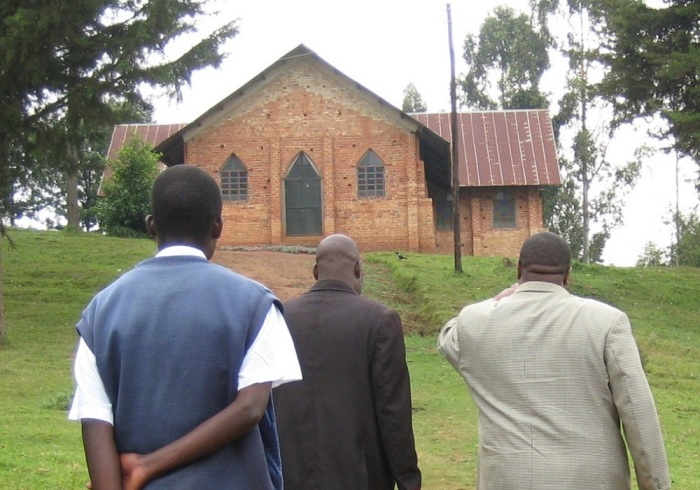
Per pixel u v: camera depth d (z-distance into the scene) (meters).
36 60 19.20
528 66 60.22
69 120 20.11
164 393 3.25
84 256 30.94
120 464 3.23
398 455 5.31
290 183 37.88
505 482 4.77
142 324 3.32
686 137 25.84
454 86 29.25
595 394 4.77
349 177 37.59
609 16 26.77
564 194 57.75
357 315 5.41
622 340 4.77
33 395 14.62
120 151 40.81
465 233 42.69
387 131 37.53
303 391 5.31
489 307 5.11
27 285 26.30
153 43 20.06
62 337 20.34
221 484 3.20
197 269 3.44
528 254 5.11
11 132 20.00
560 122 57.84
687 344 22.36
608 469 4.71
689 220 60.75
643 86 26.94
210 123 37.81
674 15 25.94
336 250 5.70
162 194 3.55
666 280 29.53
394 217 37.38
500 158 43.09
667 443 13.15
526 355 4.87
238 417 3.21
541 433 4.75
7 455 9.87
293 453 5.28
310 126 37.72
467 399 15.48
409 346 20.22
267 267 28.86
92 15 19.48
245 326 3.31
